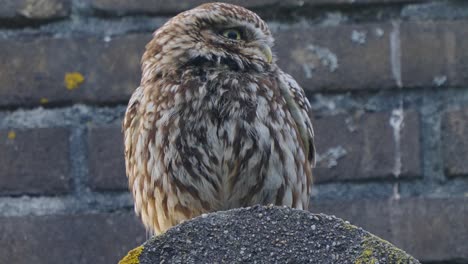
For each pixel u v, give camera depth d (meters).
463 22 7.85
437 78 7.78
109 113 7.79
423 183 7.66
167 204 6.95
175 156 6.81
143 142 6.91
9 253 7.61
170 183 6.86
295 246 4.95
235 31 7.24
